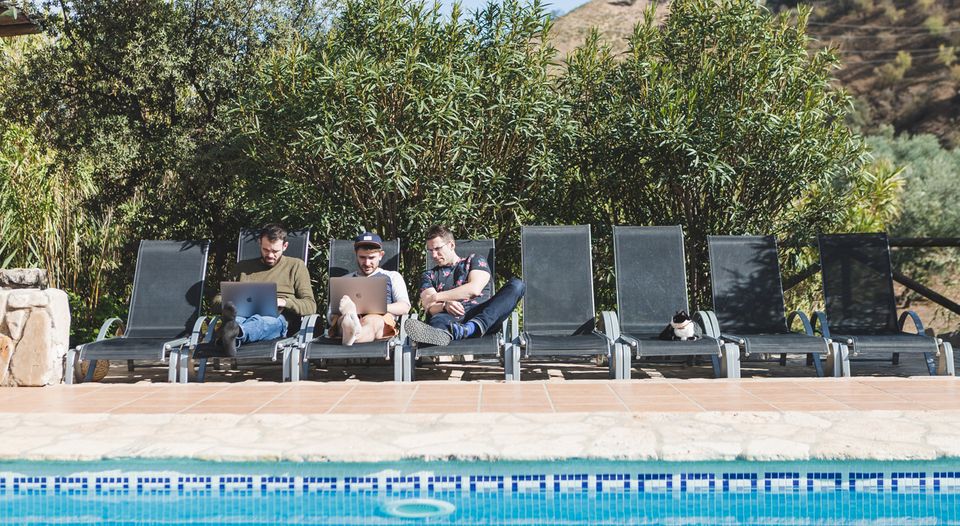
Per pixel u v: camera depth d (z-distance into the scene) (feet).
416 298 23.22
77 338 24.67
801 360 21.02
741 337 17.28
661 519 10.19
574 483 10.23
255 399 14.60
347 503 10.27
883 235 20.03
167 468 10.43
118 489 10.43
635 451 10.27
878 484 10.20
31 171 26.40
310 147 20.76
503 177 21.53
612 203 23.81
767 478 10.21
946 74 132.77
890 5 149.48
